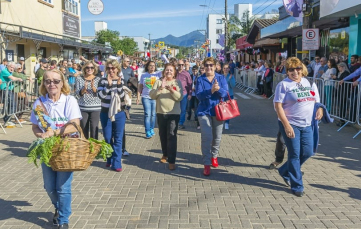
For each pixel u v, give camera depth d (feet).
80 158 12.88
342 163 22.84
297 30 59.52
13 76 36.83
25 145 28.17
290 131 17.17
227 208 16.25
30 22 71.77
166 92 21.80
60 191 14.03
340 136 30.14
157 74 30.32
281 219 15.12
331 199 17.22
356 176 20.44
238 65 109.19
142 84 30.42
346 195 17.71
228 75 32.50
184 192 18.22
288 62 17.70
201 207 16.38
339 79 35.12
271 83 60.13
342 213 15.70
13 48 66.74
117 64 20.99
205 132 20.59
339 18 49.42
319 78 38.63
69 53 93.20
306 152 17.87
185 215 15.56
